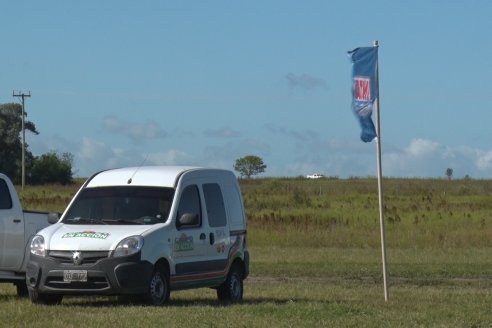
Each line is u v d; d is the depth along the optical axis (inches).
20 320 605.3
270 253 1402.6
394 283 1007.6
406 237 1577.3
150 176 748.6
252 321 591.2
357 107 779.4
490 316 633.6
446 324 596.1
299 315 616.7
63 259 680.4
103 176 757.3
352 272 1131.9
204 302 740.7
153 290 691.4
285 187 3405.5
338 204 2501.2
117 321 590.2
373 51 773.9
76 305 699.4
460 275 1105.4
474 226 1747.0
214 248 761.0
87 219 729.0
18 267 797.9
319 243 1555.1
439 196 2869.1
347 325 582.6
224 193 792.9
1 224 781.9
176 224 721.6
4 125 4296.3
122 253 674.8
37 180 4335.6
